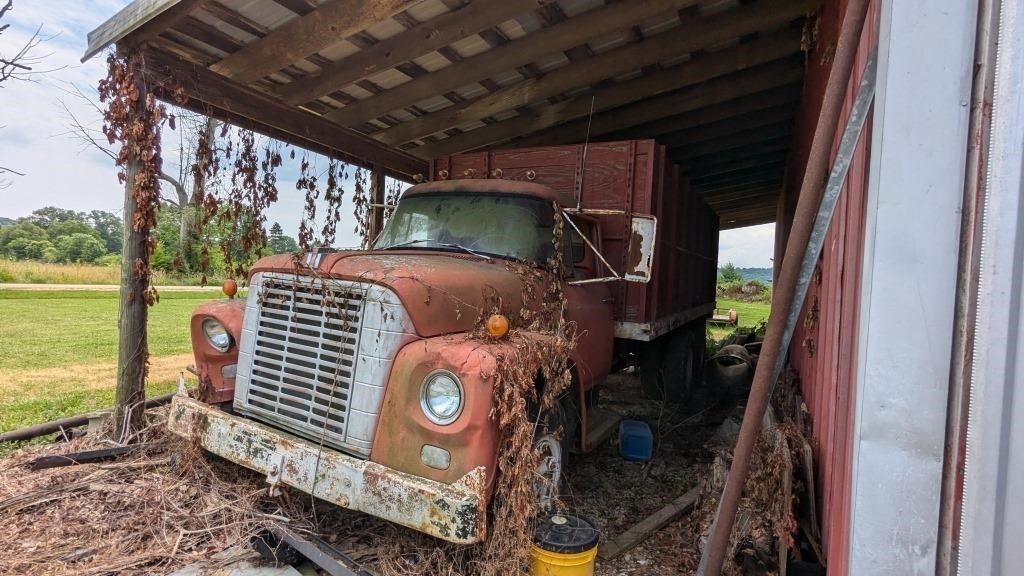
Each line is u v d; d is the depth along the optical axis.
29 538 3.26
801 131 7.23
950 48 1.35
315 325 3.13
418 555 2.91
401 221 4.79
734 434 5.17
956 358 1.35
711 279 10.12
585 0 5.47
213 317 3.63
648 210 5.32
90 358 8.89
